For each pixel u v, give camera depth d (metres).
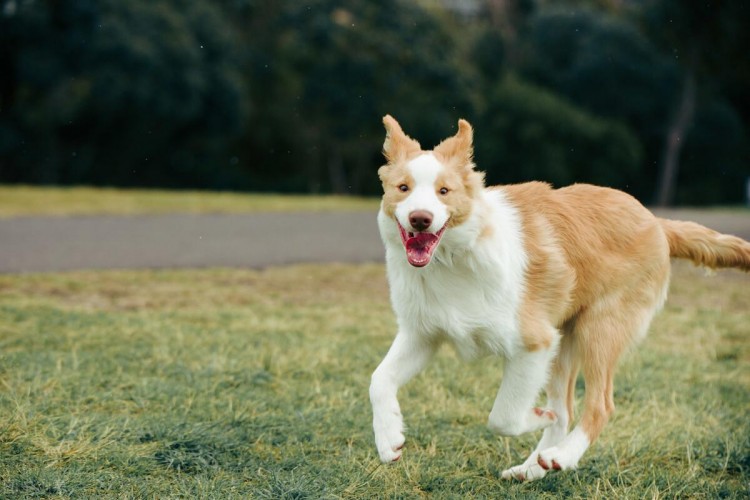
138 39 29.53
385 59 34.12
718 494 4.30
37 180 32.66
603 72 39.41
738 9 36.78
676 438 5.04
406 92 34.47
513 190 4.74
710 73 39.72
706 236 4.93
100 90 29.33
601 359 4.61
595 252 4.58
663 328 8.11
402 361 4.36
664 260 4.79
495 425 4.38
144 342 6.66
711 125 40.16
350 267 11.10
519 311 4.29
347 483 4.21
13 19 28.53
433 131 34.41
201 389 5.54
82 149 32.88
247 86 35.28
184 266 10.77
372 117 34.50
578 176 40.12
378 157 38.41
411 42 34.06
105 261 10.87
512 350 4.31
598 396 4.55
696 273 11.74
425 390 5.81
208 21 31.86
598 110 40.47
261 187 36.91
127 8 29.75
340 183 37.91
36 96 30.91
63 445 4.40
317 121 35.72
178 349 6.49
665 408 5.62
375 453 4.66
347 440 4.87
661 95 39.72
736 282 11.01
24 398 5.09
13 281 9.09
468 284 4.20
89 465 4.24
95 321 7.25
